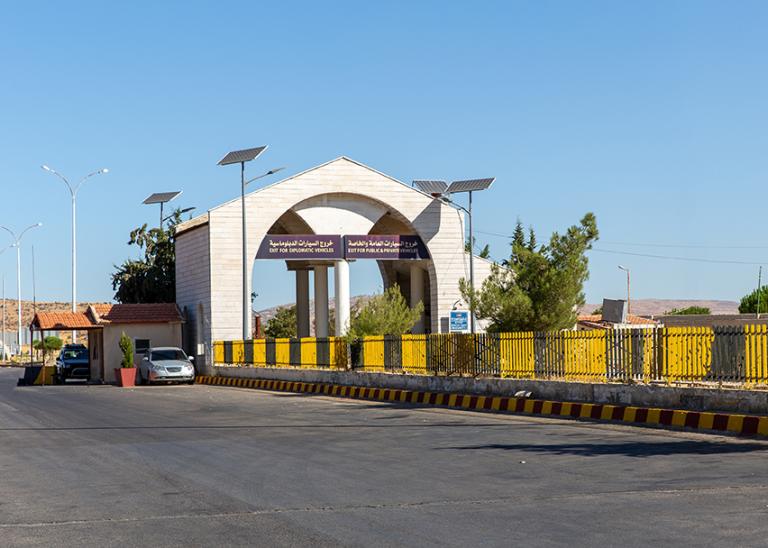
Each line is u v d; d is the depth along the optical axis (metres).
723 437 15.76
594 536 7.99
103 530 8.93
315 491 10.83
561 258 32.62
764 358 17.95
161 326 50.78
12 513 9.98
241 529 8.73
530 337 24.61
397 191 50.62
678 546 7.52
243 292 44.44
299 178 49.19
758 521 8.38
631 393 20.14
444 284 51.09
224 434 18.16
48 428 20.69
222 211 48.16
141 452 15.40
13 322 154.38
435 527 8.58
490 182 50.00
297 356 38.88
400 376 29.42
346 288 50.03
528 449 14.48
